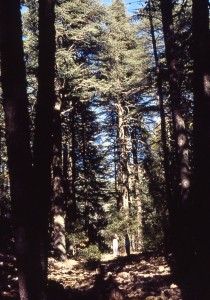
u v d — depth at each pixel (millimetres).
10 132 4465
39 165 4906
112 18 25531
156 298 7281
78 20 20156
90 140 33094
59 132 20094
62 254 18594
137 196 31828
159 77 14047
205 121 6250
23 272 4324
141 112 24875
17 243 4367
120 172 34156
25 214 4383
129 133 33875
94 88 22156
